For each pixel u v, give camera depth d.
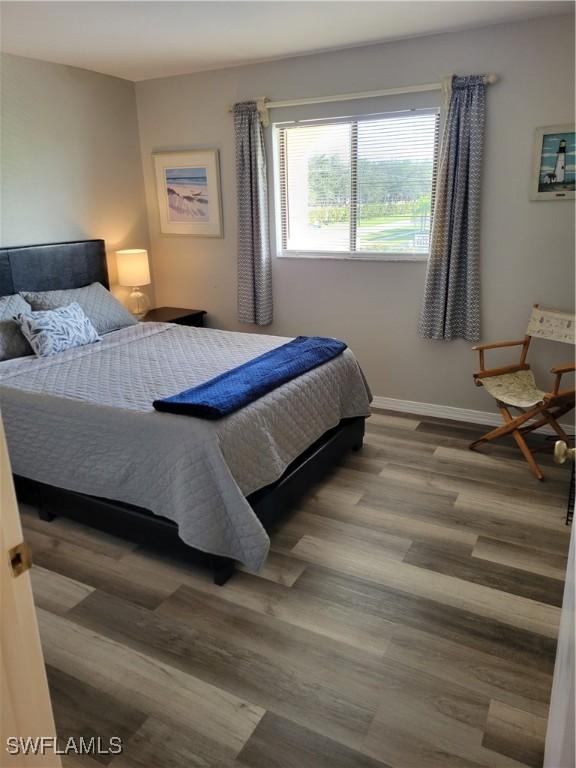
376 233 4.07
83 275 4.29
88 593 2.27
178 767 1.56
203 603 2.20
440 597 2.22
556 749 1.21
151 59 3.90
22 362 3.19
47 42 3.43
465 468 3.27
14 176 3.82
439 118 3.63
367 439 3.71
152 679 1.85
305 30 3.31
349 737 1.64
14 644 0.80
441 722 1.68
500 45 3.31
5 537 0.77
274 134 4.18
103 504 2.51
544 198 3.41
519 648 1.96
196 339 3.67
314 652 1.95
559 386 3.47
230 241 4.61
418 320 3.99
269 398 2.60
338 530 2.68
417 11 3.03
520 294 3.63
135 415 2.35
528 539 2.58
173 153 4.62
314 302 4.37
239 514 2.18
